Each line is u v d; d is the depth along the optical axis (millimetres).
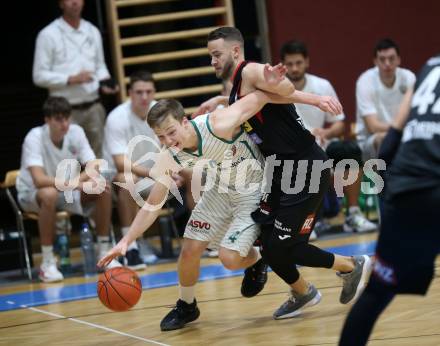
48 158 17078
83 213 17234
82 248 17062
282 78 10086
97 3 23188
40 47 18797
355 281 11320
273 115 10602
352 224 18875
